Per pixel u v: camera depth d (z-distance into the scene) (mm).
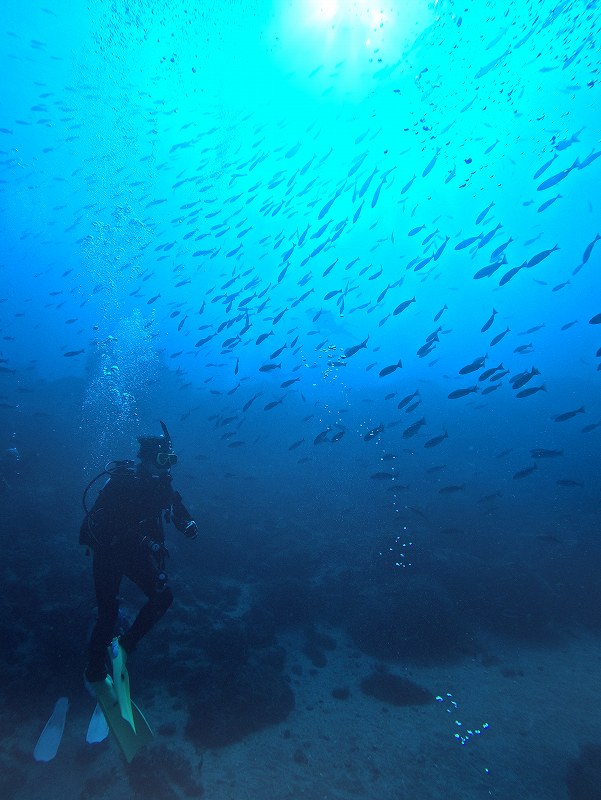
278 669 6180
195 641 6004
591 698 5707
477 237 10961
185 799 3598
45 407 19141
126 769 3727
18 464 11594
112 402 19656
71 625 5332
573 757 4434
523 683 6113
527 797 3916
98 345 21109
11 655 4973
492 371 8602
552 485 16016
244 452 17844
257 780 3980
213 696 4848
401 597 7586
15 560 6711
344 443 19062
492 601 8250
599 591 9109
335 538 10805
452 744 4688
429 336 9531
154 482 2758
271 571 9219
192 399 21547
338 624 7910
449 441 20172
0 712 4309
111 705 2379
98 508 2668
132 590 6867
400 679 5941
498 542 11438
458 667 6621
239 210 16109
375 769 4242
